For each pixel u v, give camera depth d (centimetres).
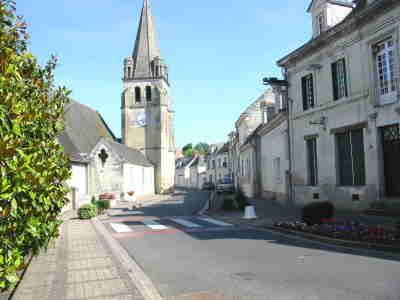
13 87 499
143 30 5712
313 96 1872
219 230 1318
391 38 1397
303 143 1948
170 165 5859
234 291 606
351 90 1588
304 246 962
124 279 675
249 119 3456
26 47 598
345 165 1656
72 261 829
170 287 642
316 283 628
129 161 3838
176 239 1152
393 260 757
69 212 2177
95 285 637
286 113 2122
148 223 1588
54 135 712
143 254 935
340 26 1598
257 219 1560
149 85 5519
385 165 1447
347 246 932
